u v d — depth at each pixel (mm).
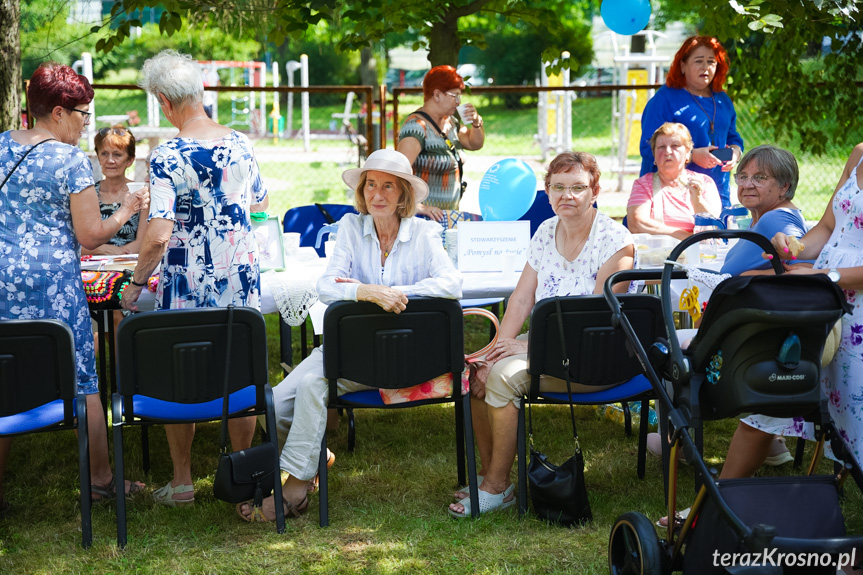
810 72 7008
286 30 5805
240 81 27656
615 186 12859
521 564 2971
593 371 3148
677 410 2520
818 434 2543
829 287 2289
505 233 3920
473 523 3273
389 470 3891
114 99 25609
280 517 3217
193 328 2951
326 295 3164
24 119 7164
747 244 3127
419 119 5152
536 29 7281
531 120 23172
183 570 2941
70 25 6328
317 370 3275
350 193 10719
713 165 4852
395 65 35656
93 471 3531
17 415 3061
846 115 6824
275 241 3768
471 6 6301
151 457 4066
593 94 26359
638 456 3748
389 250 3408
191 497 3494
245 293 3299
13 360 2838
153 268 3182
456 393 3250
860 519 3262
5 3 4742
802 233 3104
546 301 3064
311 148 18047
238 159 3236
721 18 6281
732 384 2365
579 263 3477
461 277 3234
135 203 3365
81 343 3312
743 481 2391
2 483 3455
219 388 3025
